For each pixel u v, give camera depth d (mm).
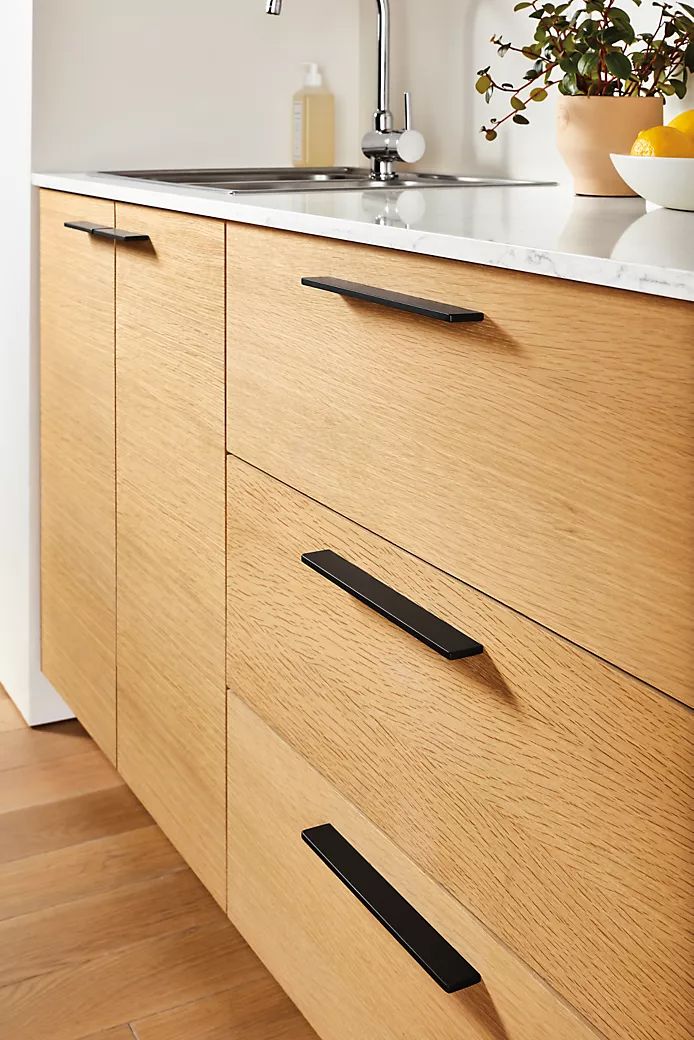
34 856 1727
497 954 889
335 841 1101
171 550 1463
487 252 799
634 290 684
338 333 1014
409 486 934
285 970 1276
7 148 1970
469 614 875
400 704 982
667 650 693
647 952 734
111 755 1794
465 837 913
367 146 1752
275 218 1083
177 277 1353
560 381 754
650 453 689
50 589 2016
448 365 866
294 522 1137
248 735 1297
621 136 1293
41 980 1467
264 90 2008
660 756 707
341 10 2031
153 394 1469
